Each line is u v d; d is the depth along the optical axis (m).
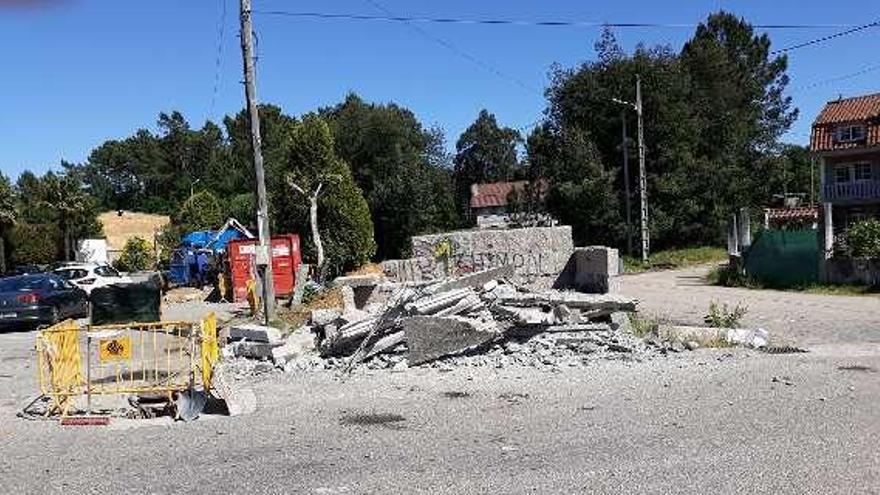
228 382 10.74
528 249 19.77
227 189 112.12
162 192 136.75
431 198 69.25
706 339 14.17
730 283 30.48
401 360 12.37
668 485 6.26
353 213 37.41
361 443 7.89
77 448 8.12
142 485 6.73
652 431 8.03
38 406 10.20
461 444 7.74
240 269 28.41
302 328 15.88
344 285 19.11
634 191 57.00
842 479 6.29
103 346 9.83
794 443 7.42
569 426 8.34
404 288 15.84
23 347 18.31
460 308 13.03
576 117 60.06
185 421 9.16
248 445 7.97
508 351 12.76
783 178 75.19
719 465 6.77
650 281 33.38
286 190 36.75
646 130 56.47
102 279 32.34
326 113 81.56
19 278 23.89
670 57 60.19
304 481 6.67
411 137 80.62
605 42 59.78
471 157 119.44
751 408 8.98
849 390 9.90
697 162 56.53
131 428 8.94
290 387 11.05
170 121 138.00
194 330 10.34
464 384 10.88
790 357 12.65
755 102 78.38
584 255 19.02
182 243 43.75
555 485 6.35
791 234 29.17
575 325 13.52
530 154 61.16
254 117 20.23
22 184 101.12
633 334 13.99
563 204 57.72
